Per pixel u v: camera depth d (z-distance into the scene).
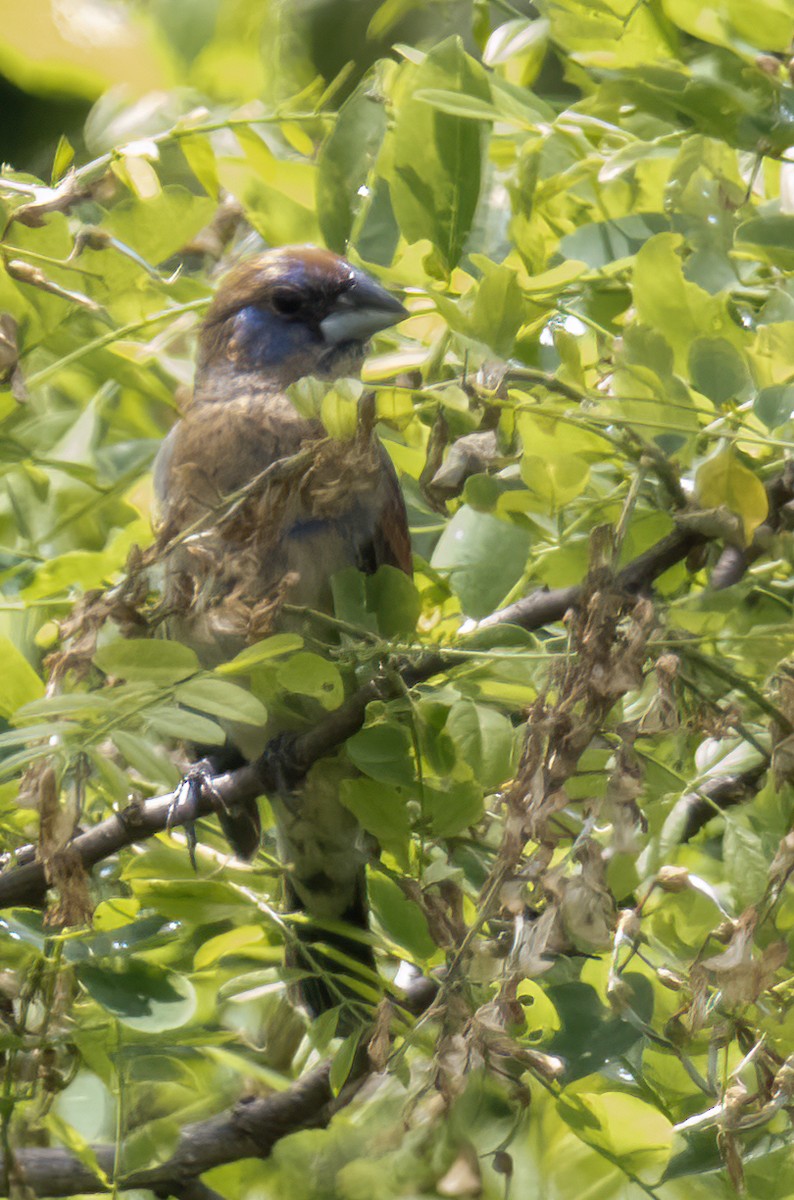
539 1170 6.57
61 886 4.80
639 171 6.58
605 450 5.31
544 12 6.48
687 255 6.36
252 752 6.74
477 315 5.29
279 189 6.52
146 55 3.95
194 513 5.99
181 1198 6.14
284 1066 6.35
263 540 5.23
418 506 6.46
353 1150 6.80
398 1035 5.66
